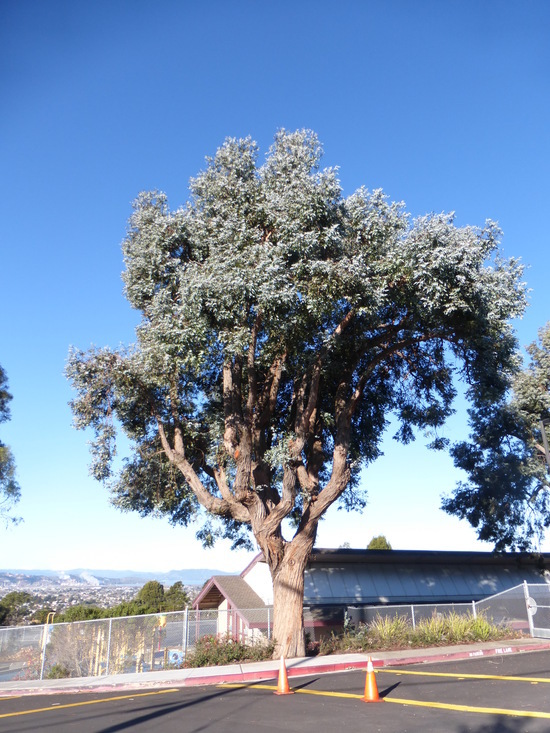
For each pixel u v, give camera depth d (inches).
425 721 325.7
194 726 346.6
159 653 745.0
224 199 684.1
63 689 597.6
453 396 800.3
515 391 1155.3
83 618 1261.1
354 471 829.2
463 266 598.5
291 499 656.4
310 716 356.5
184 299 597.3
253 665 620.1
